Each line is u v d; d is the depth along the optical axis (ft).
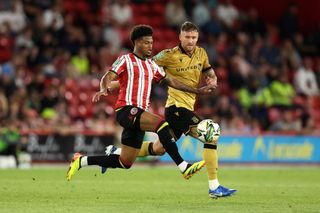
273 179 149.48
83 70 232.12
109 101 227.20
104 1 260.62
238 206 91.97
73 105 220.84
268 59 266.77
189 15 277.03
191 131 102.94
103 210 85.56
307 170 183.73
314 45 292.20
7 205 91.20
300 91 264.11
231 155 205.57
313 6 309.01
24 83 212.84
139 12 277.85
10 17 239.50
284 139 213.05
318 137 218.38
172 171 170.09
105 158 97.81
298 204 95.81
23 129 191.62
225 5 282.56
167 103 104.78
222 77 251.19
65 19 243.60
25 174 151.12
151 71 95.30
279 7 306.14
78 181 133.90
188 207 89.97
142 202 96.94
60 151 192.34
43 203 93.97
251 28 274.16
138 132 94.73
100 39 243.40
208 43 257.55
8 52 235.81
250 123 231.71
